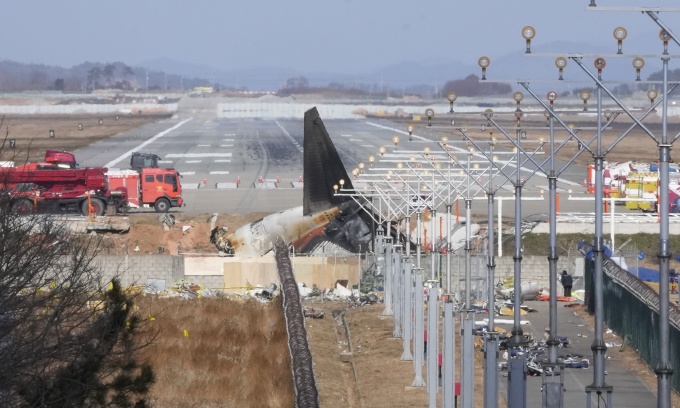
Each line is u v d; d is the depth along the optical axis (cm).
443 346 12725
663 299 11238
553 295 15350
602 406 14012
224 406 14612
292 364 15662
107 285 17950
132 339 13025
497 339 11388
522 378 10888
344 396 15425
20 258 12469
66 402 10938
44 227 15412
